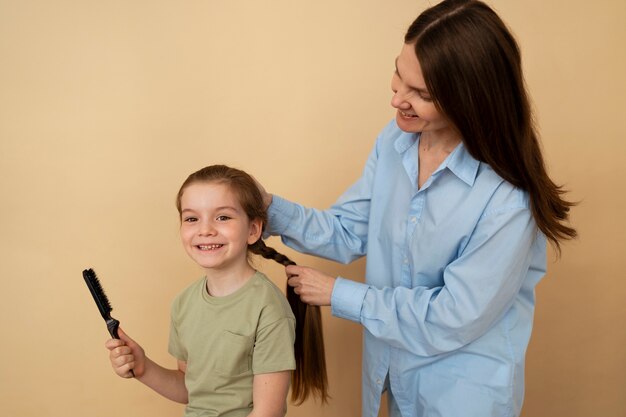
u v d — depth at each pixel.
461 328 1.09
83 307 1.60
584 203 1.77
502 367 1.16
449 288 1.09
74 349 1.61
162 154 1.56
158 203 1.58
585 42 1.71
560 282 1.80
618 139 1.76
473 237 1.10
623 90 1.74
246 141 1.59
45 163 1.52
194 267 1.62
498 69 0.97
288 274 1.25
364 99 1.62
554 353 1.83
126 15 1.49
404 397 1.24
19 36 1.46
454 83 0.97
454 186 1.12
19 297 1.57
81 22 1.48
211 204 1.09
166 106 1.54
